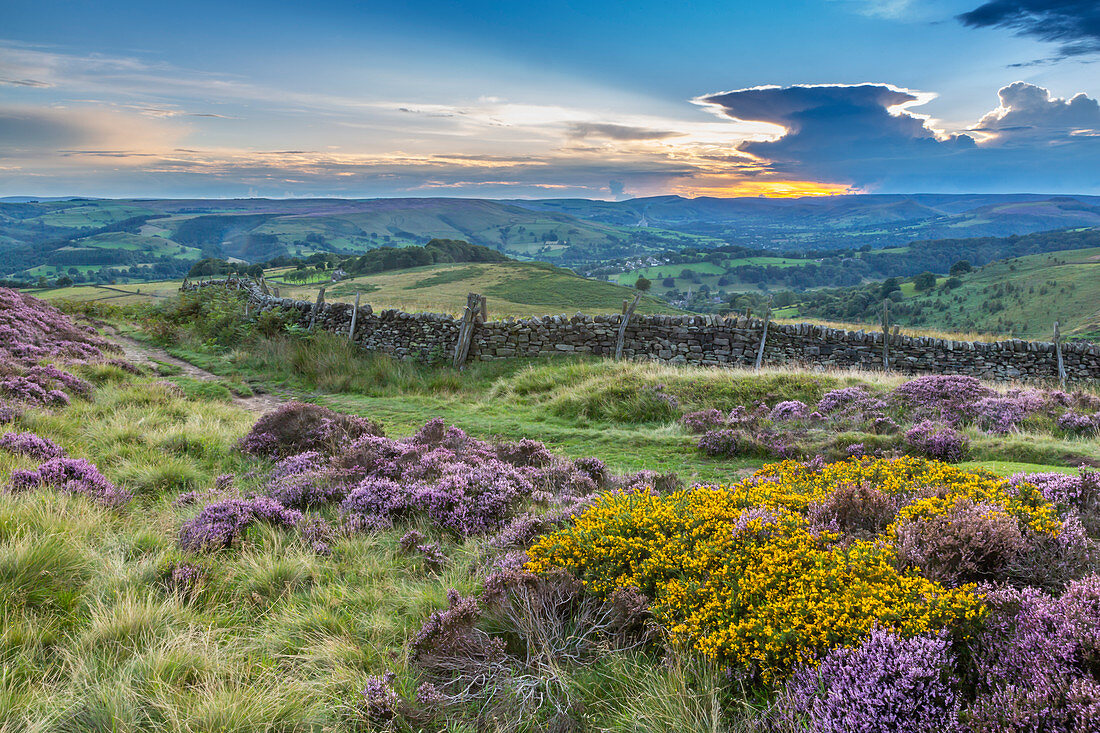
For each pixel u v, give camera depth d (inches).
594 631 175.8
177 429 417.4
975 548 173.3
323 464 367.6
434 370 772.6
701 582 179.8
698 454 426.0
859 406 493.4
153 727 137.1
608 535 214.7
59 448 344.5
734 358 770.8
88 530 239.5
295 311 965.2
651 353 782.5
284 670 166.7
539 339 795.4
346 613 197.6
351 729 144.4
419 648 173.3
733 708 141.2
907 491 240.2
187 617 187.0
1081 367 705.0
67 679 152.6
